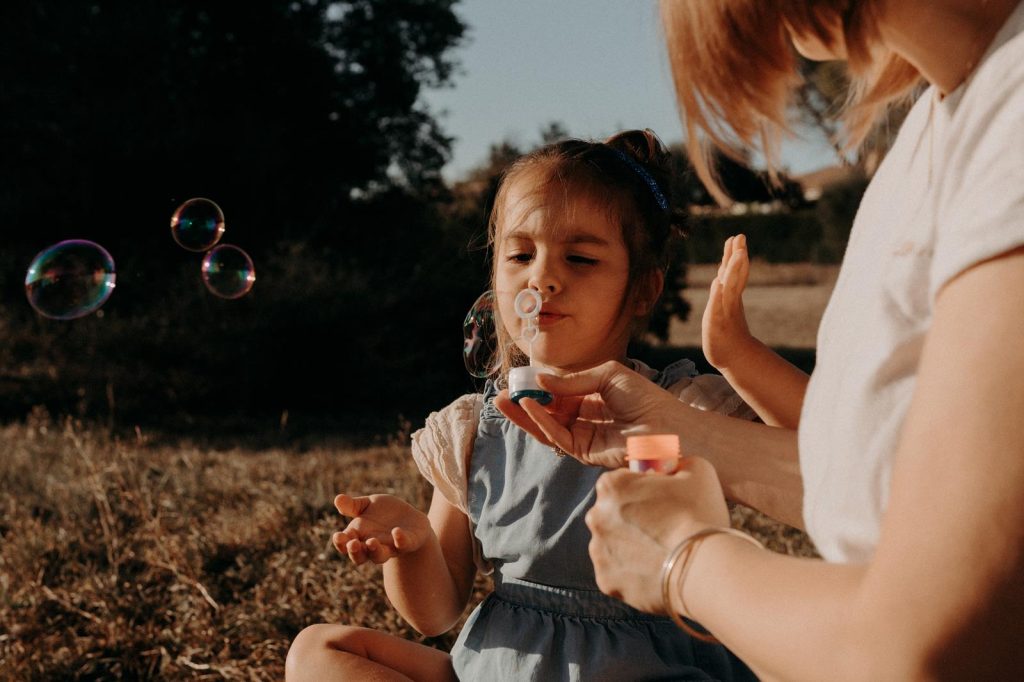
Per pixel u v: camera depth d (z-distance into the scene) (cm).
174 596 340
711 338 143
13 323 1046
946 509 67
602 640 157
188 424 812
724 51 85
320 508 430
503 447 182
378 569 339
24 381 907
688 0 87
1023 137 73
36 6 1448
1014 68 78
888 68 98
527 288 176
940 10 82
